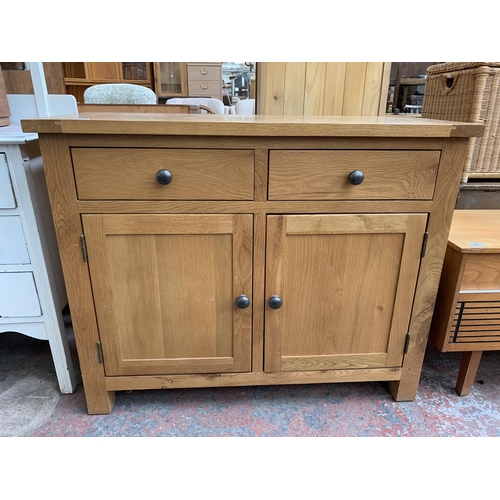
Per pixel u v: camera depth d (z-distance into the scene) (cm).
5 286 104
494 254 102
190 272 96
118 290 96
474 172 143
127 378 106
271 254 95
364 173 90
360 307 103
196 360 105
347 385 123
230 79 405
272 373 109
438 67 150
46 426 105
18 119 139
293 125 83
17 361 133
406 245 97
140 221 90
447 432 105
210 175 87
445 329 109
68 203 87
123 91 238
